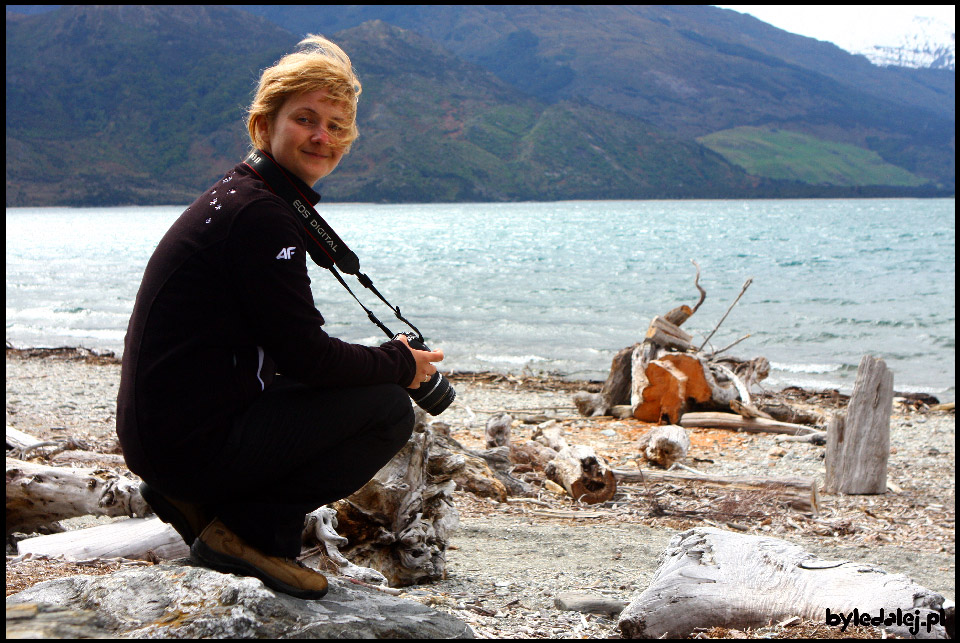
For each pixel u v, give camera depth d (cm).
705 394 1186
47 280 4156
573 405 1377
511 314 2825
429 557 431
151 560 411
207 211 221
